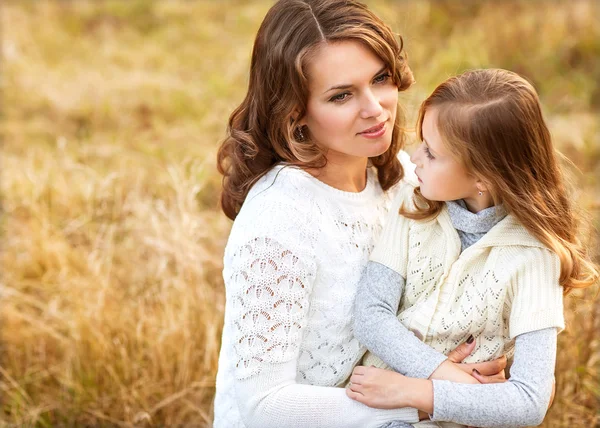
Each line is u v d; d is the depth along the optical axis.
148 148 4.46
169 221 3.33
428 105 1.81
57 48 6.02
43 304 3.15
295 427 1.77
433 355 1.79
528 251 1.77
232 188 1.99
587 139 4.57
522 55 5.58
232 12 6.61
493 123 1.71
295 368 1.81
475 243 1.81
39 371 2.96
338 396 1.81
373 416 1.78
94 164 4.29
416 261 1.87
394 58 1.79
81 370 2.87
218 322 2.95
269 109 1.85
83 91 5.27
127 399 2.78
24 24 6.24
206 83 5.40
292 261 1.76
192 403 2.81
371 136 1.80
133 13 6.72
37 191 3.71
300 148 1.84
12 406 2.79
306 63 1.74
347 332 1.89
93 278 3.12
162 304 3.01
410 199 1.92
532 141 1.75
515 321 1.76
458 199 1.87
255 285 1.74
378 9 5.55
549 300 1.75
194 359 2.85
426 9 5.93
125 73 5.57
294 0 1.79
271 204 1.79
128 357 2.89
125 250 3.36
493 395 1.71
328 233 1.84
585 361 2.69
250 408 1.77
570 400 2.63
